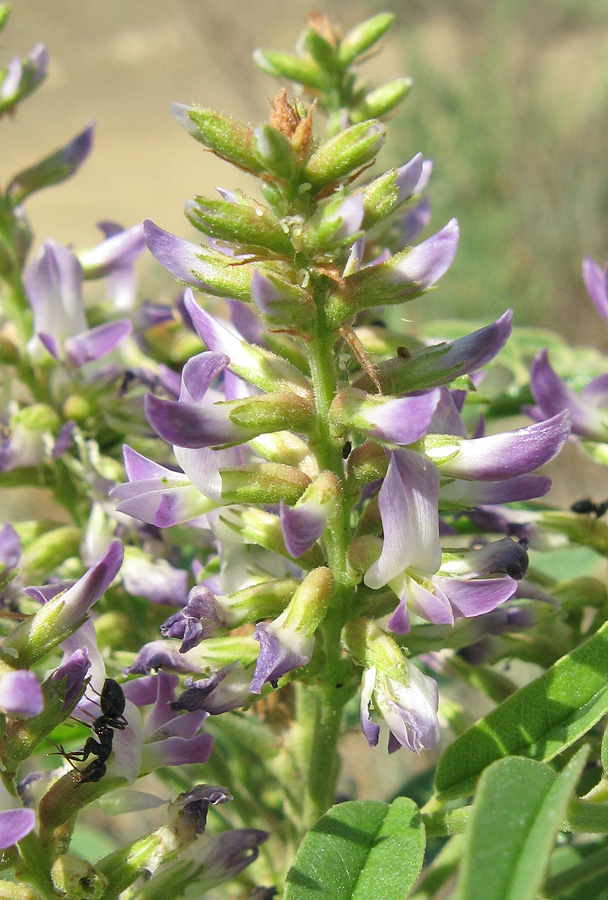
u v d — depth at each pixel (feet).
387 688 0.47
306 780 0.54
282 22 4.85
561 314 2.22
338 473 0.47
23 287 0.62
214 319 0.49
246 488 0.47
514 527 0.56
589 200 2.24
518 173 2.37
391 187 0.45
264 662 0.45
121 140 5.13
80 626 0.45
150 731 0.48
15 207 0.64
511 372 0.70
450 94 2.55
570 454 1.01
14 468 0.62
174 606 0.59
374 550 0.47
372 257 0.60
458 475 0.46
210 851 0.49
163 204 4.30
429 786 0.66
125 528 0.60
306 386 0.48
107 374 0.62
